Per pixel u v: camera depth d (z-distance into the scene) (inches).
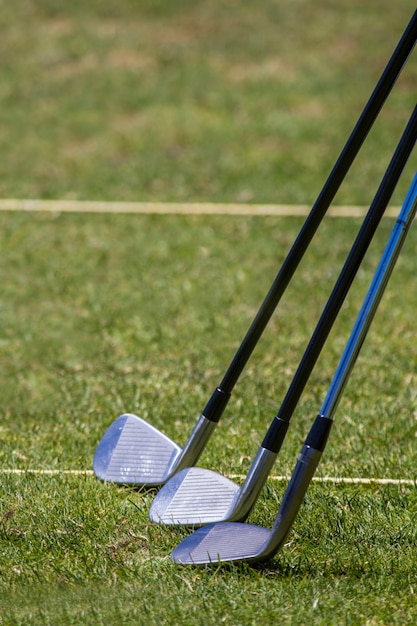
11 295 366.6
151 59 727.7
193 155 561.6
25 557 179.6
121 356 307.1
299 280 375.9
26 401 273.1
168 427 248.4
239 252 410.6
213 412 203.6
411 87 657.6
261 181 514.6
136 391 275.6
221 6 816.9
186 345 314.0
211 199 489.1
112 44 753.6
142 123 617.9
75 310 350.9
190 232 437.7
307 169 532.4
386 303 348.8
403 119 603.5
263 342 314.5
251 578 169.8
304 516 194.2
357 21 779.4
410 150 171.2
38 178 525.7
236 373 203.9
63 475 216.2
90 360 304.7
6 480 212.2
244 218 455.8
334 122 611.2
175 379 285.1
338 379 167.9
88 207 476.4
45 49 745.6
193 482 195.6
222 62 720.3
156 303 355.6
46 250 416.5
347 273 172.7
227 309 348.2
